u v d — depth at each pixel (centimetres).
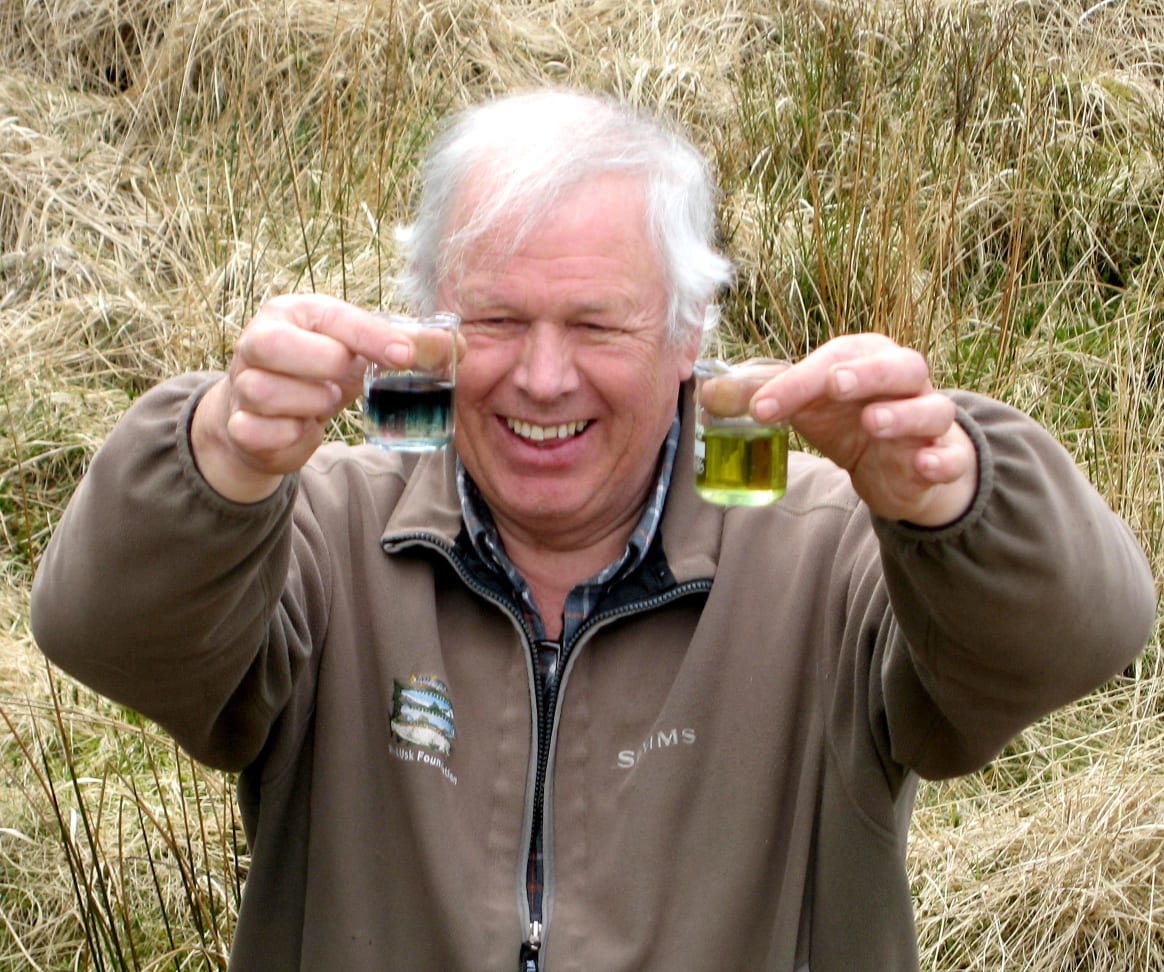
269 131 501
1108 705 364
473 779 193
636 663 195
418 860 191
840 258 423
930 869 322
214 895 304
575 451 190
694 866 189
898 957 190
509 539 201
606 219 183
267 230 472
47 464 416
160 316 452
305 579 193
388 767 195
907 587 159
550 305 183
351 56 525
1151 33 545
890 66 492
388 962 193
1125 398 384
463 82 536
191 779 333
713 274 194
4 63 550
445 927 188
